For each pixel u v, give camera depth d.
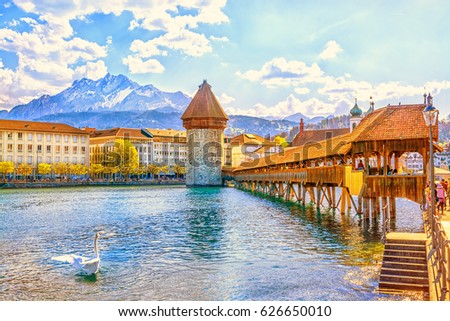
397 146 33.44
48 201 75.69
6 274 22.33
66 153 159.88
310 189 55.97
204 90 135.88
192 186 134.62
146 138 186.62
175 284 20.45
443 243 14.80
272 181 77.38
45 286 20.31
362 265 22.89
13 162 148.12
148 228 38.53
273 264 23.70
